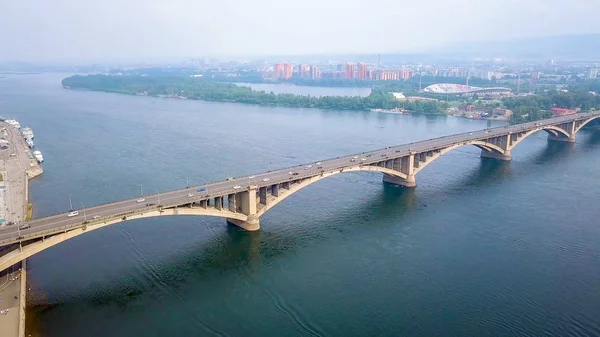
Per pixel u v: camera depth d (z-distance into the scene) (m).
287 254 109.62
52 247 110.75
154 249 111.00
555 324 83.19
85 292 92.56
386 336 80.19
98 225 95.06
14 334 72.75
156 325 82.81
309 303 90.19
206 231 121.06
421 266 104.12
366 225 126.94
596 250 111.19
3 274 90.38
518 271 101.50
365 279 98.69
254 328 82.44
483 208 140.25
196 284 96.25
